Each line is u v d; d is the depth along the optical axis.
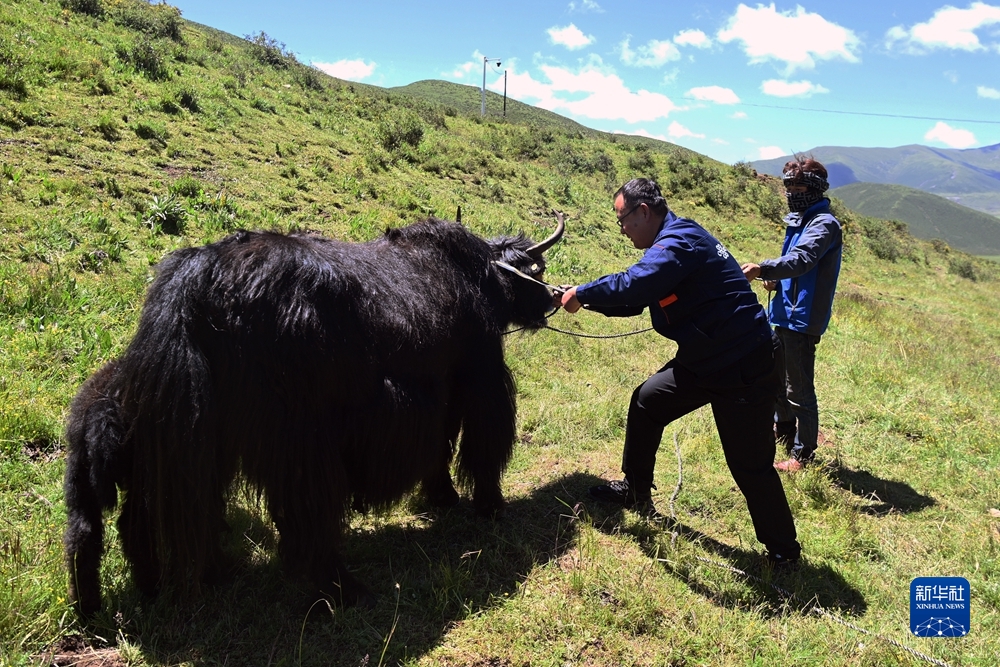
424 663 2.83
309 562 2.98
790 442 5.38
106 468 2.75
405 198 11.37
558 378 6.54
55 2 16.05
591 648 3.04
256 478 2.88
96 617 2.83
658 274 3.41
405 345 3.27
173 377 2.67
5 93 9.35
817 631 3.29
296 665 2.73
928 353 9.75
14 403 4.07
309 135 13.63
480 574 3.53
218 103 13.17
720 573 3.71
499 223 12.34
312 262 3.00
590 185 21.11
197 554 2.79
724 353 3.48
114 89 11.38
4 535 3.19
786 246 5.11
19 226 6.38
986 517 4.65
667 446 5.36
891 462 5.57
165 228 7.41
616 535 4.01
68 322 5.16
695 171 25.70
